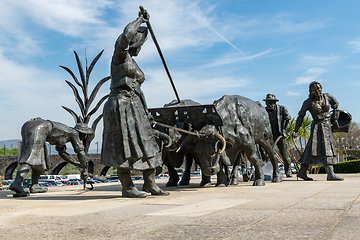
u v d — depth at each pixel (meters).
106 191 9.27
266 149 11.63
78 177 47.53
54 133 8.99
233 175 11.51
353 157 73.12
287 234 2.74
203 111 9.30
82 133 9.95
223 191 7.67
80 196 7.34
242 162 13.63
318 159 12.67
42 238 2.83
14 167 74.00
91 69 10.64
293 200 5.12
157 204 5.04
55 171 66.31
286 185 9.77
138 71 6.62
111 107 6.37
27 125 8.38
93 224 3.39
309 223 3.18
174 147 8.66
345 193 6.27
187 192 7.63
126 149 6.25
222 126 9.34
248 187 9.20
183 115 9.08
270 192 6.95
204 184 10.84
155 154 6.68
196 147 8.55
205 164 8.41
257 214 3.77
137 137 6.42
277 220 3.37
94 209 4.52
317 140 12.76
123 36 6.05
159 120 9.34
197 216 3.72
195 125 9.05
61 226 3.33
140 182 14.43
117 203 5.30
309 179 13.13
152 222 3.42
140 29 6.81
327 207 4.22
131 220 3.57
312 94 12.95
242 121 9.95
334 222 3.21
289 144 24.33
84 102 10.34
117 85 6.39
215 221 3.38
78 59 10.50
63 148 9.71
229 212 3.97
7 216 3.98
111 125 6.37
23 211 4.39
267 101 14.62
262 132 11.05
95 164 69.75
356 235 2.67
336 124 12.91
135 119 6.43
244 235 2.73
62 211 4.36
